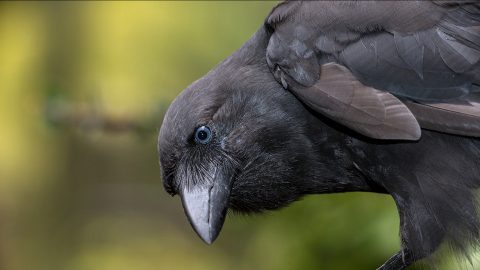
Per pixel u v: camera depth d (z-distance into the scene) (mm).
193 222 9648
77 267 22781
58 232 22656
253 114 9836
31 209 22016
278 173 9852
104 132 15180
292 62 9703
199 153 9859
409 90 9406
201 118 9836
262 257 15883
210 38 19062
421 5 9500
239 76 10008
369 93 9344
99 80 20344
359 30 9594
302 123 9781
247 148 9828
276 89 9867
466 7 9422
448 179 9219
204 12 19266
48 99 15039
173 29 20109
